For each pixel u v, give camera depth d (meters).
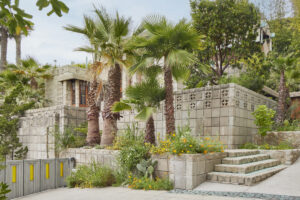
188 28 9.68
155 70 10.84
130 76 10.75
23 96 20.25
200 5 16.94
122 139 10.62
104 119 11.61
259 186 6.81
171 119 9.82
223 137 10.84
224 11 16.70
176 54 9.12
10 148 14.16
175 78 10.67
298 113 16.53
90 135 12.33
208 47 17.16
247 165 7.94
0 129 14.08
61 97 22.03
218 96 11.14
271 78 21.50
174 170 7.66
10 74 21.19
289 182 7.01
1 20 2.71
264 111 11.06
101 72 11.72
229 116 10.75
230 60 18.19
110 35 11.14
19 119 15.16
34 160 9.96
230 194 6.30
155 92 10.06
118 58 11.29
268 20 21.33
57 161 10.90
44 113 14.26
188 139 8.16
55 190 9.81
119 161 9.17
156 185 7.70
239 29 16.88
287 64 13.66
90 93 12.59
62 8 2.54
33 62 22.67
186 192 7.00
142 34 11.06
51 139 13.05
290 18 19.62
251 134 12.23
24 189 9.45
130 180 8.46
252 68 17.19
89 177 9.30
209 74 17.45
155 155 8.45
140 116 9.28
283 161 9.54
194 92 11.81
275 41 22.75
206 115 11.39
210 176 7.67
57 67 24.72
